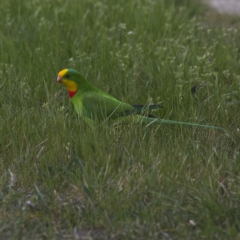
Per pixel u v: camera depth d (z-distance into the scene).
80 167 9.58
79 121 10.65
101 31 15.08
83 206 8.78
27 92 11.62
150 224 8.36
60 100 11.73
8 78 12.16
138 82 12.45
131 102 11.66
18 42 14.30
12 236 8.23
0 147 10.28
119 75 12.55
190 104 11.54
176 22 16.23
